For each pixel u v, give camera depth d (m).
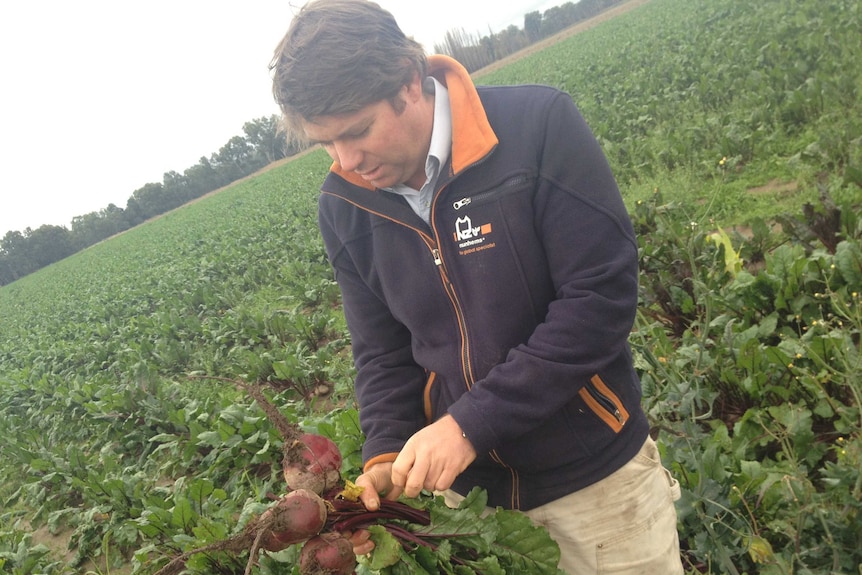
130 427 7.33
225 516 4.33
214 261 16.47
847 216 4.75
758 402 3.60
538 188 1.53
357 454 4.01
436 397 1.88
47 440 8.53
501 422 1.50
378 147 1.46
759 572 2.57
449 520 1.66
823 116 7.31
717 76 11.39
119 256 37.31
